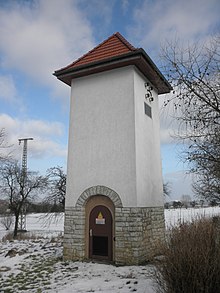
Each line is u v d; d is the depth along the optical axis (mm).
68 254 9273
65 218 9609
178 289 4398
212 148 6402
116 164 9070
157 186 10539
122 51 9945
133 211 8453
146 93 10570
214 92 6289
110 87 9867
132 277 6945
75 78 10797
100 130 9672
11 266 9148
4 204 28422
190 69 6586
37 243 13547
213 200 7992
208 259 4344
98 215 9219
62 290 6227
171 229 5547
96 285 6441
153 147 10641
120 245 8438
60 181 20484
